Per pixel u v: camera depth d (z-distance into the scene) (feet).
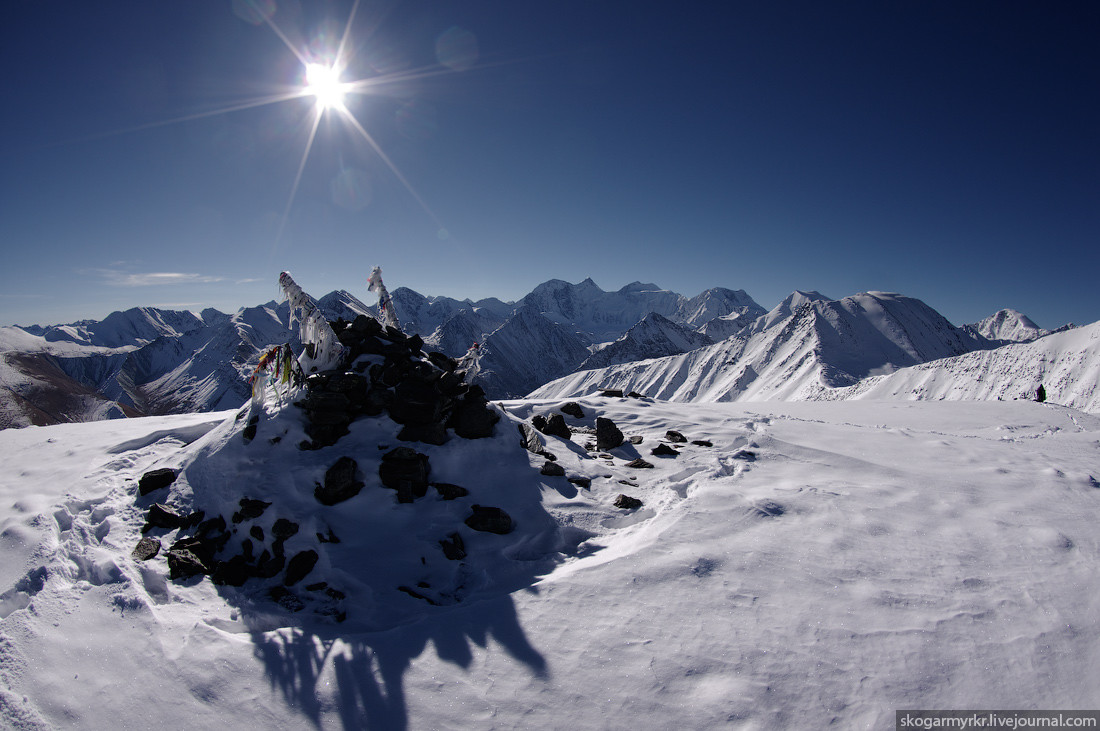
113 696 13.99
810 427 40.63
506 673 13.82
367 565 20.13
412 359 30.60
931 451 33.60
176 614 17.75
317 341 28.76
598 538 22.11
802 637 14.38
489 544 21.45
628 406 45.50
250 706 13.41
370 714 12.86
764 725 11.73
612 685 13.17
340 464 23.79
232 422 27.68
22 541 21.94
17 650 15.74
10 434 40.06
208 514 23.15
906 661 13.30
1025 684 12.39
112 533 22.59
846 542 19.65
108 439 36.04
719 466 29.55
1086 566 17.47
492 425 29.04
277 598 18.80
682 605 16.02
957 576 17.15
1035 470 28.89
